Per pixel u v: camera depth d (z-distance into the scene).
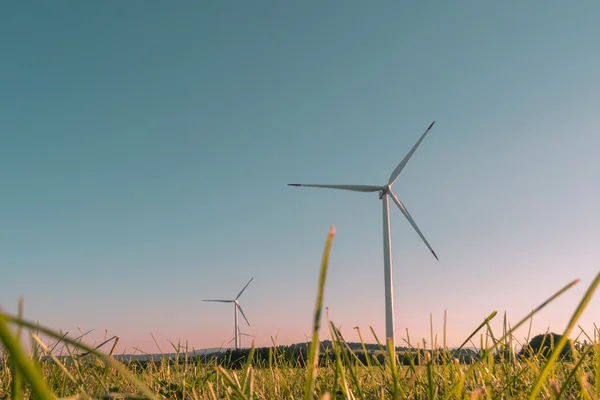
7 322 1.09
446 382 3.98
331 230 1.45
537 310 2.05
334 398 2.78
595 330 5.07
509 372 4.39
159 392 4.74
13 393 1.73
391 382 4.14
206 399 4.23
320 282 1.47
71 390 4.23
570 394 3.31
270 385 4.78
